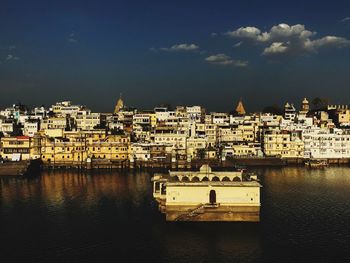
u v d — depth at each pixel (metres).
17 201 136.00
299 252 91.25
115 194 146.00
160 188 118.06
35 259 88.25
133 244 95.94
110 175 193.00
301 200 135.25
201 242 96.31
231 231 102.62
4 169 190.62
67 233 103.62
